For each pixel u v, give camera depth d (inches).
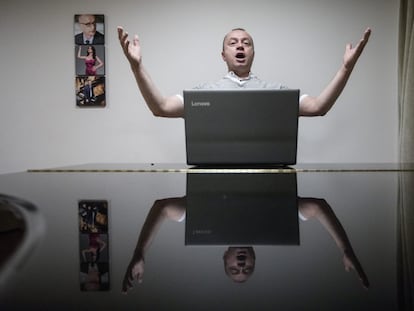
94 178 29.8
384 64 103.9
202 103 40.1
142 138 107.0
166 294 5.8
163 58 105.2
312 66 104.2
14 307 5.2
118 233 10.8
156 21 104.8
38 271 6.9
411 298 5.5
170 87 105.6
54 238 9.7
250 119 40.3
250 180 27.3
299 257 8.1
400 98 100.3
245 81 88.6
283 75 104.7
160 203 16.8
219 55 104.5
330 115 105.5
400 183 24.4
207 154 41.3
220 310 5.2
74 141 107.9
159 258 8.1
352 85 104.8
